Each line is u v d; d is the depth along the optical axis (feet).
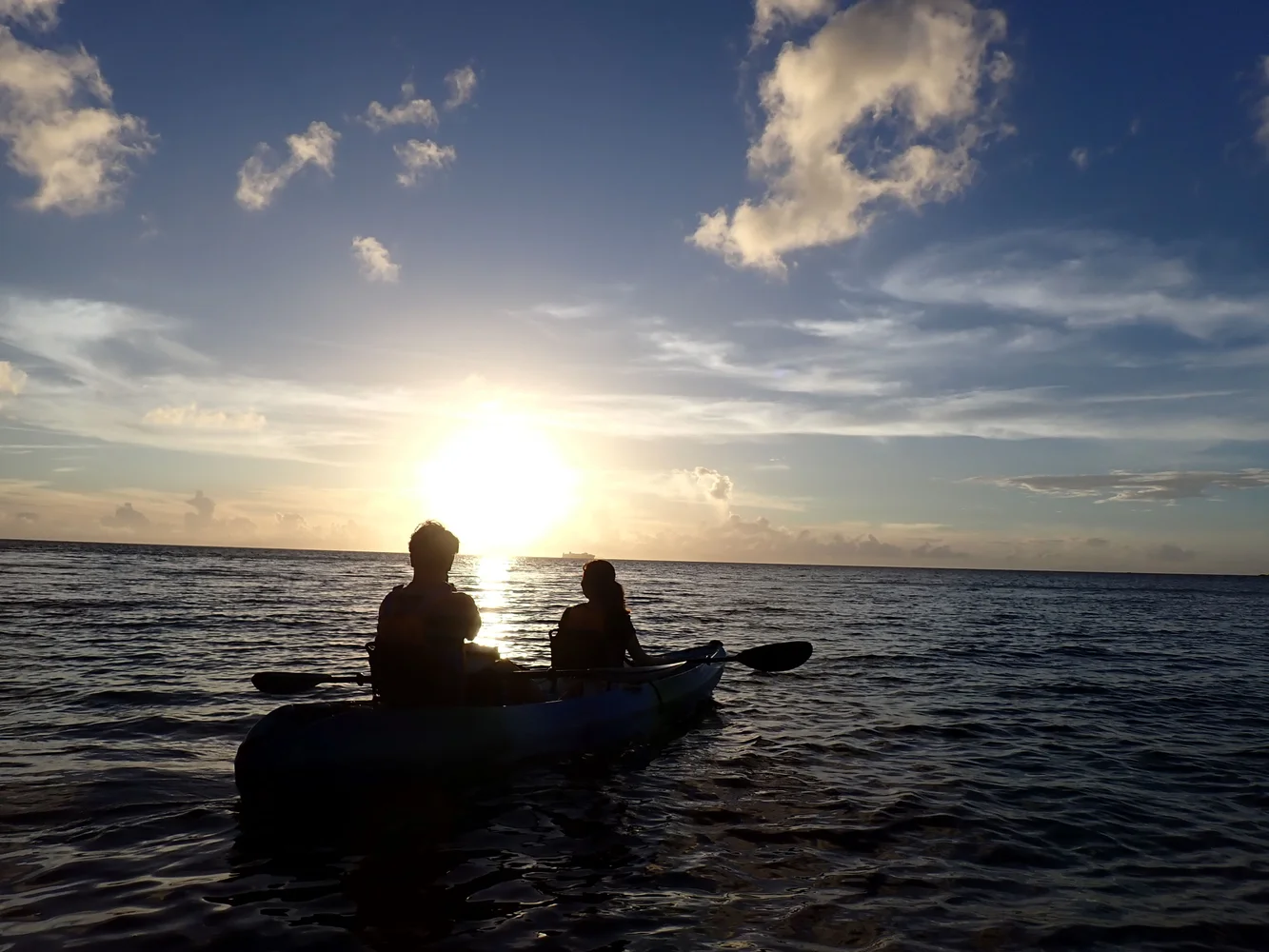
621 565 574.15
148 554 323.57
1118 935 11.27
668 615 75.25
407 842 14.49
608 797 17.51
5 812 15.37
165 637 45.29
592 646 23.07
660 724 24.84
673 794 17.80
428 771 17.37
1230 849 15.05
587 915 11.46
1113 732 25.86
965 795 18.15
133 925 10.82
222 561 276.00
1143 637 65.51
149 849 13.76
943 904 12.15
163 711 24.84
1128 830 15.99
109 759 19.24
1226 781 20.10
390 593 18.44
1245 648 57.52
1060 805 17.56
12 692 27.35
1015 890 12.81
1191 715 29.40
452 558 18.65
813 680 35.91
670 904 11.90
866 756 21.72
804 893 12.43
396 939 10.59
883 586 214.28
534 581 211.82
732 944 10.61
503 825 15.49
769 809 16.76
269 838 14.51
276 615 64.18
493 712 19.10
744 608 91.30
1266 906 12.44
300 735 16.39
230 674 32.55
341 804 16.26
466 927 10.99
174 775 18.15
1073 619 89.25
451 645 18.08
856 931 11.13
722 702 29.81
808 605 102.47
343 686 31.27
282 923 11.00
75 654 36.88
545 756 19.90
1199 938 11.27
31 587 86.53
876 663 42.70
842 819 16.20
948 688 34.35
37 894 11.78
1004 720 27.50
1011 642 57.47
